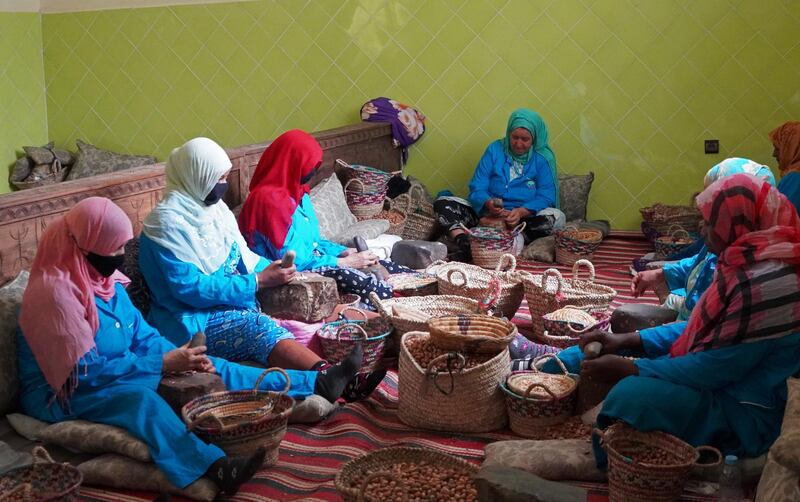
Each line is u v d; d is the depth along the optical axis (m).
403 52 6.61
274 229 4.27
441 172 6.75
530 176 6.26
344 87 6.77
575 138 6.45
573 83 6.37
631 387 2.83
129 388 2.97
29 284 3.04
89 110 7.27
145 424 2.86
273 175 4.41
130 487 2.83
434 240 6.15
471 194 6.27
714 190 2.85
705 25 6.08
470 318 3.59
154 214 3.53
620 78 6.28
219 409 3.04
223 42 6.90
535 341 4.34
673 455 2.75
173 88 7.07
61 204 3.61
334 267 4.38
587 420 3.11
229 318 3.59
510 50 6.43
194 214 3.62
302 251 4.42
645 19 6.16
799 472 2.33
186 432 2.85
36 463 2.61
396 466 2.67
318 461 3.04
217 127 7.06
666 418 2.80
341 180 5.87
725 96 6.14
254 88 6.92
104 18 7.08
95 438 2.89
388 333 3.79
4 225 3.37
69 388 3.00
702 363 2.80
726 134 6.19
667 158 6.32
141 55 7.08
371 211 5.83
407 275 4.79
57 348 2.98
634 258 5.86
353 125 6.33
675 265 3.93
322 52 6.75
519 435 3.22
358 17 6.62
